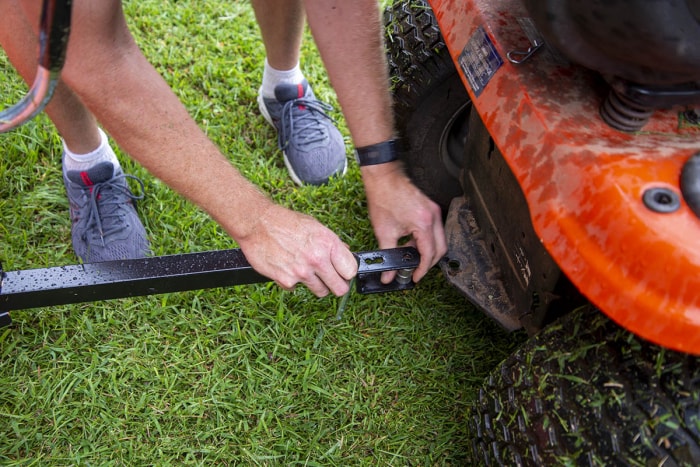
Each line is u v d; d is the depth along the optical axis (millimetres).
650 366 1161
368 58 1592
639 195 1065
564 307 1515
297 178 2332
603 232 1087
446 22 1511
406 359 1914
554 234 1150
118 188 2129
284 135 2344
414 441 1768
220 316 1965
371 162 1676
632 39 986
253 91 2588
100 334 1914
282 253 1527
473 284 1776
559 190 1153
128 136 1372
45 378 1812
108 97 1306
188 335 1929
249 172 2334
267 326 1955
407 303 2023
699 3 925
